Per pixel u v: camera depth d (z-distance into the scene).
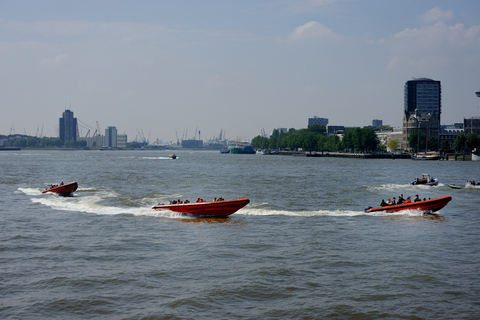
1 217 69.38
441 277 41.81
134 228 61.97
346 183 130.88
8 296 37.19
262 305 35.91
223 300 36.72
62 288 38.84
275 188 115.06
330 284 40.06
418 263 46.00
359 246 52.59
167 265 45.00
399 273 42.88
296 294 37.91
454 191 111.88
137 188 115.06
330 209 80.38
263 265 45.09
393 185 124.44
